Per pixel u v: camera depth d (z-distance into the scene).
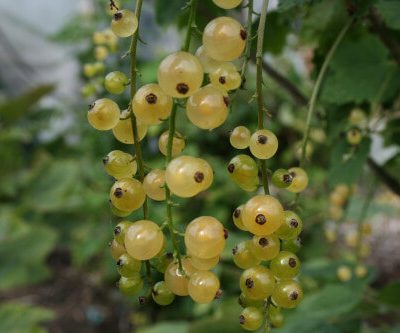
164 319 0.80
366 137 0.26
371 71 0.27
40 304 0.92
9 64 1.47
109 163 0.15
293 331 0.31
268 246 0.15
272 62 0.71
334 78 0.27
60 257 1.05
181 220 0.74
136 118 0.15
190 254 0.15
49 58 1.46
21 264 0.85
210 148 0.84
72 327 0.87
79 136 1.11
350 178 0.26
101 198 0.81
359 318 0.32
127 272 0.16
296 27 0.32
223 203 0.77
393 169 0.36
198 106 0.14
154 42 0.94
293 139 0.80
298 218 0.15
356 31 0.26
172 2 0.31
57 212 1.01
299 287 0.15
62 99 1.11
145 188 0.15
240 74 0.16
